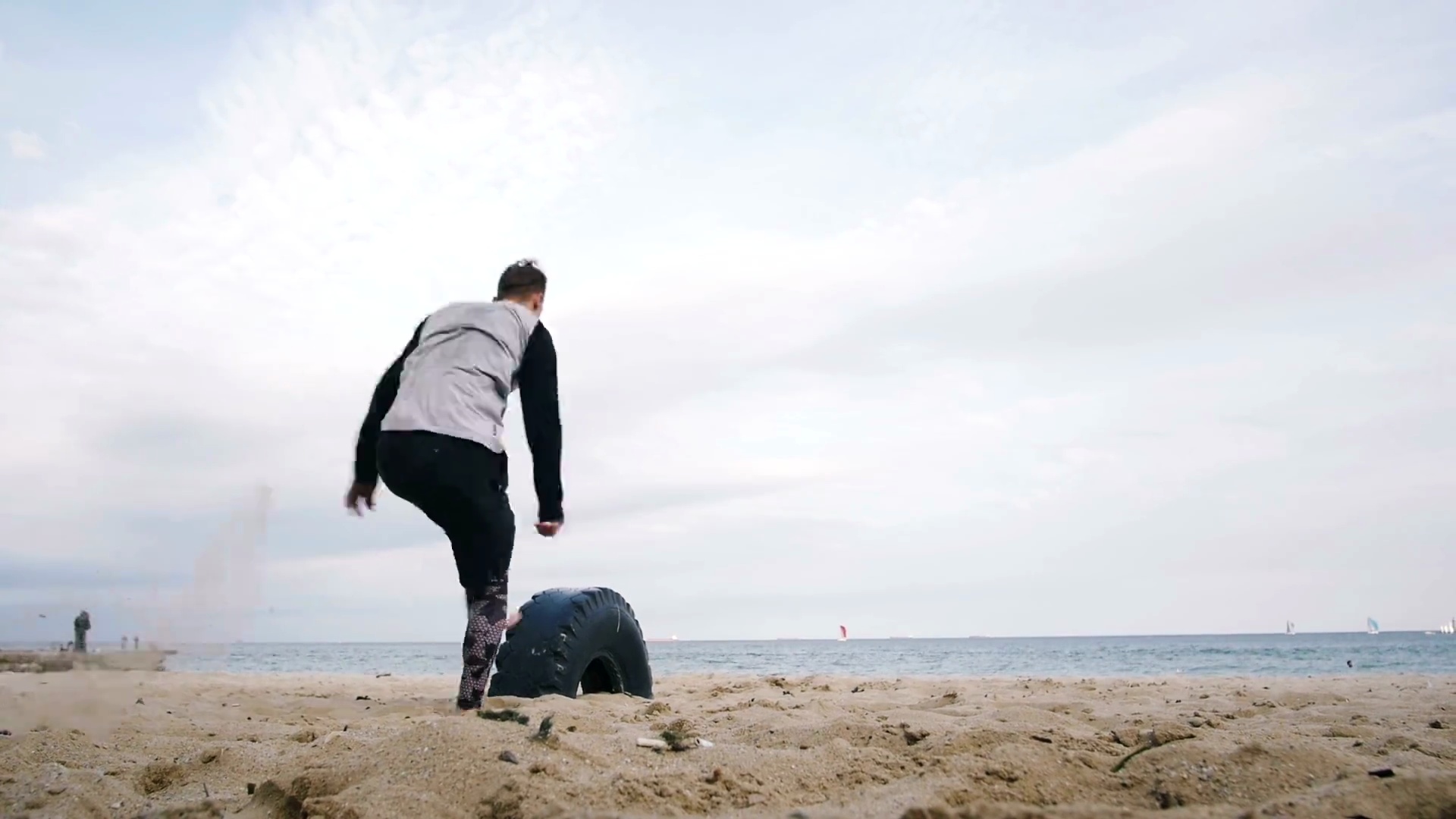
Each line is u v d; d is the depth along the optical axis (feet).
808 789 7.23
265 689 21.74
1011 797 6.70
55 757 9.24
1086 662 116.57
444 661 145.18
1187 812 6.03
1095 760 7.59
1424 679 29.40
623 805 6.56
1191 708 15.02
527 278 12.20
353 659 158.30
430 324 11.49
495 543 11.07
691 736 9.27
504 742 7.79
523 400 11.76
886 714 13.15
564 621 13.33
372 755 7.57
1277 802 6.12
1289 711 14.23
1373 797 6.15
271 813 7.18
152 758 9.39
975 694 20.59
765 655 200.03
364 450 11.84
